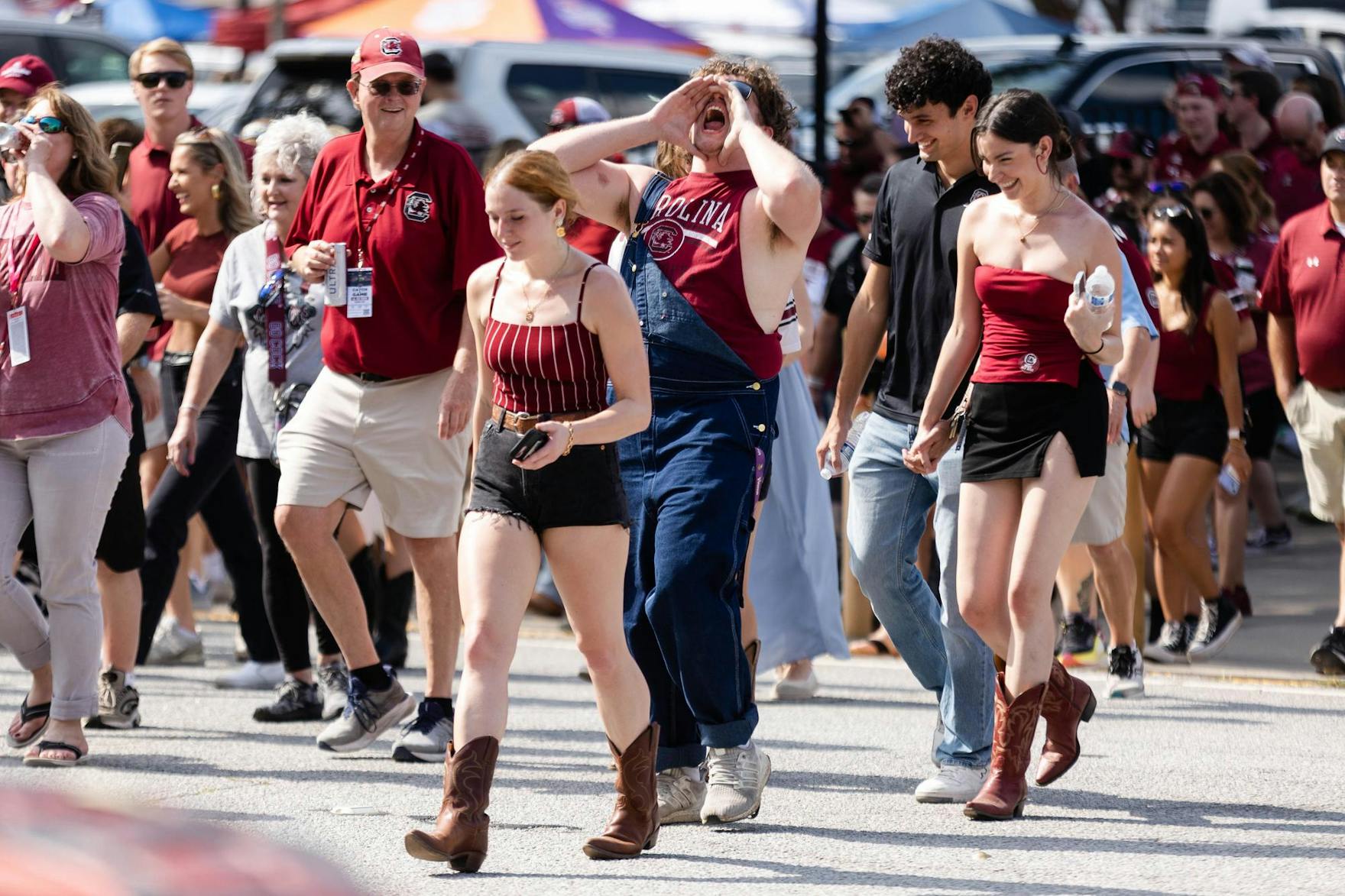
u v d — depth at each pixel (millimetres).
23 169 22500
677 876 16953
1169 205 32125
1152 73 50500
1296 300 30969
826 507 27812
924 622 21281
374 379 22641
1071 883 16781
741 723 18562
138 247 24797
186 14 80125
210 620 38094
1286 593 39500
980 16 73625
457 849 16562
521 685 29797
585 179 18875
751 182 18297
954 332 19719
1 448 22172
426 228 22281
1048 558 19000
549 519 16578
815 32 44031
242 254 26094
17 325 21609
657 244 18328
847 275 36781
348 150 23062
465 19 60750
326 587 23000
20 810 4863
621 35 60812
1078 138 34438
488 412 17422
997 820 19578
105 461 22031
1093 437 18984
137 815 4953
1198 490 32219
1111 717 26797
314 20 66938
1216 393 32438
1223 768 22844
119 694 25031
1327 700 28500
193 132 29859
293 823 19281
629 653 17344
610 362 16609
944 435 19797
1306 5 80125
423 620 23062
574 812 20031
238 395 28312
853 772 22469
